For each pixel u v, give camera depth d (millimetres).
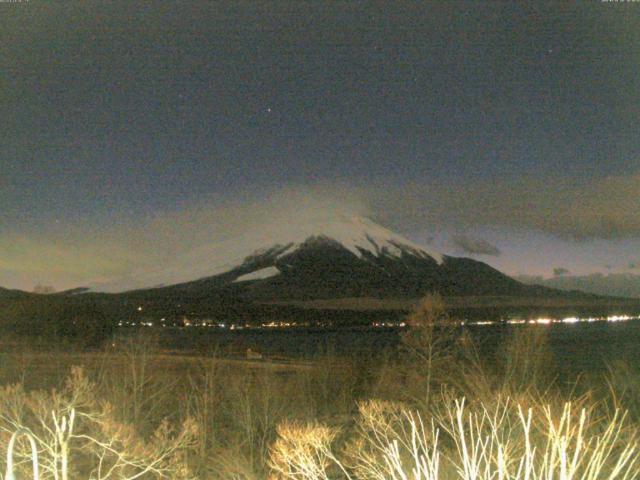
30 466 7570
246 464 10289
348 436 10016
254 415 13672
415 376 14516
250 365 21031
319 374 17688
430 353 15023
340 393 16875
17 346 28562
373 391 15703
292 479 6797
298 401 15562
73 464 8750
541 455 6555
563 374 15469
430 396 12945
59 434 6855
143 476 8664
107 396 11766
